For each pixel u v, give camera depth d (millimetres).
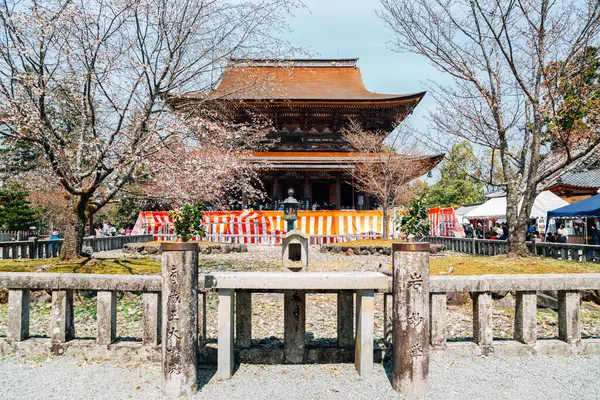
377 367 4492
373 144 29766
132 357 4578
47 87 8422
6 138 8617
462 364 4473
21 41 8180
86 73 8281
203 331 4645
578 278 4762
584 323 6906
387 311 4828
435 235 22844
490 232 24656
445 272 9484
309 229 24406
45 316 7051
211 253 19266
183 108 10117
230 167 11641
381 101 31391
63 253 9859
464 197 51812
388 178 26781
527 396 3744
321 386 3971
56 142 8648
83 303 7863
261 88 11148
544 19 10375
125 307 7793
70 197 10156
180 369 3695
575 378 4113
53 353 4672
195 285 3836
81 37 8562
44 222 34781
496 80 11781
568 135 10398
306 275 4098
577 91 10883
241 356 4598
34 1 8031
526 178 12352
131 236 22891
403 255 3787
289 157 31359
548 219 18344
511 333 6434
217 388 3932
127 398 3674
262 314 7449
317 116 33594
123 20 8812
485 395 3758
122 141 9297
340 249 19578
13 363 4484
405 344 3758
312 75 39875
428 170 29047
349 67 40969
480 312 4707
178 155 10078
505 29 10180
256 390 3885
